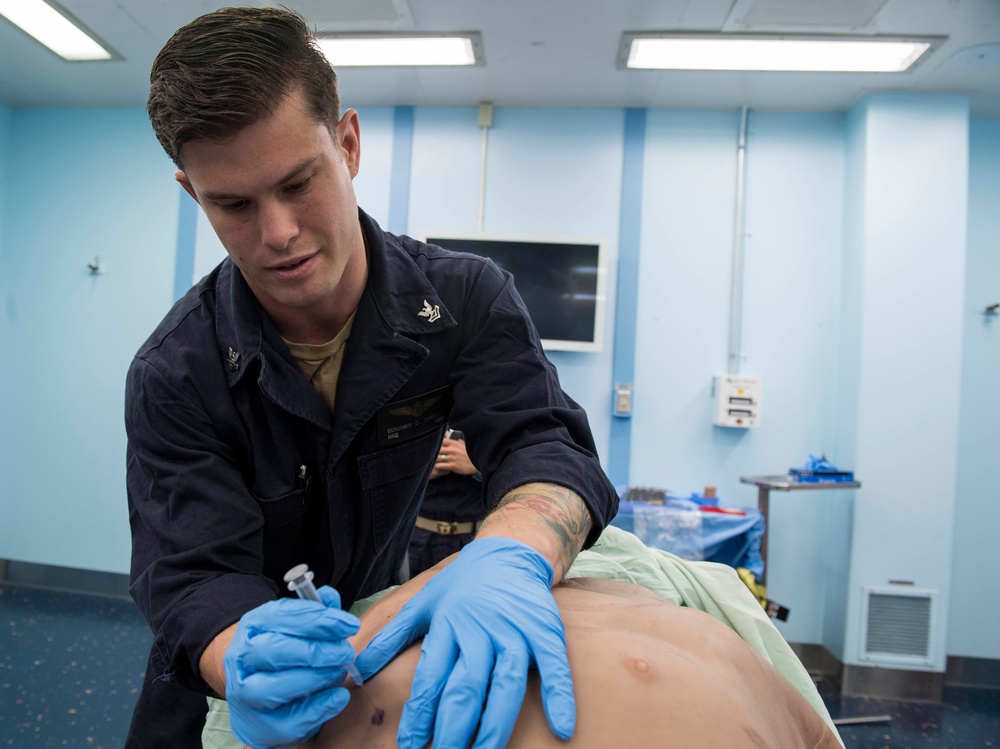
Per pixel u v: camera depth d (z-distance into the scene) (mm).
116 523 2949
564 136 2727
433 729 440
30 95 2891
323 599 487
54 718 1876
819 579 2584
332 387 792
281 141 514
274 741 447
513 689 435
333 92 575
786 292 2629
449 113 2773
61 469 2988
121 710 1938
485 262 847
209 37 491
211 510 674
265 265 581
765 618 934
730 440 2639
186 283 2926
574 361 2703
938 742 2031
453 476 1890
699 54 2293
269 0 2055
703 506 2395
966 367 2607
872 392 2406
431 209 2770
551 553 569
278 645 438
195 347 731
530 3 2039
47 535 2990
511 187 2742
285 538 810
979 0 1913
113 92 2828
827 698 2340
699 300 2668
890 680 2359
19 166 3049
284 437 754
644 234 2695
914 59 2217
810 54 2250
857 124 2527
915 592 2359
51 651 2311
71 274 3000
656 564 998
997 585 2559
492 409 737
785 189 2643
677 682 486
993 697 2383
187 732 882
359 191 2811
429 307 777
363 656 501
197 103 484
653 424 2668
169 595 622
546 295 2619
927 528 2375
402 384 765
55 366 3004
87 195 2998
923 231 2410
